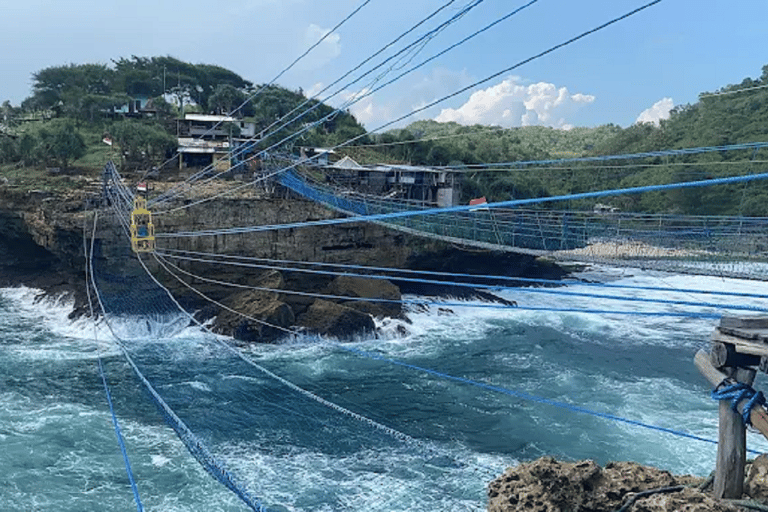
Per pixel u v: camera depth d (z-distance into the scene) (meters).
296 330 37.72
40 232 45.25
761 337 5.91
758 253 24.45
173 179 51.41
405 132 77.44
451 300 51.41
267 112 68.62
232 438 23.86
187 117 58.81
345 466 22.09
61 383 29.23
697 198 52.59
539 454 23.78
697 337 42.72
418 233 32.75
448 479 21.27
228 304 39.16
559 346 39.94
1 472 20.70
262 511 11.74
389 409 27.89
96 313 38.28
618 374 34.31
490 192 61.50
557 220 35.00
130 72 85.75
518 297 54.22
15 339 36.56
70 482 20.31
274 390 29.28
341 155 63.97
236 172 51.47
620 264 23.19
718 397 6.39
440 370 34.34
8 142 59.88
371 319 40.03
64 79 86.25
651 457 23.53
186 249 39.81
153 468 21.33
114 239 39.41
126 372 30.89
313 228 44.62
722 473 6.48
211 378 30.41
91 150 62.44
